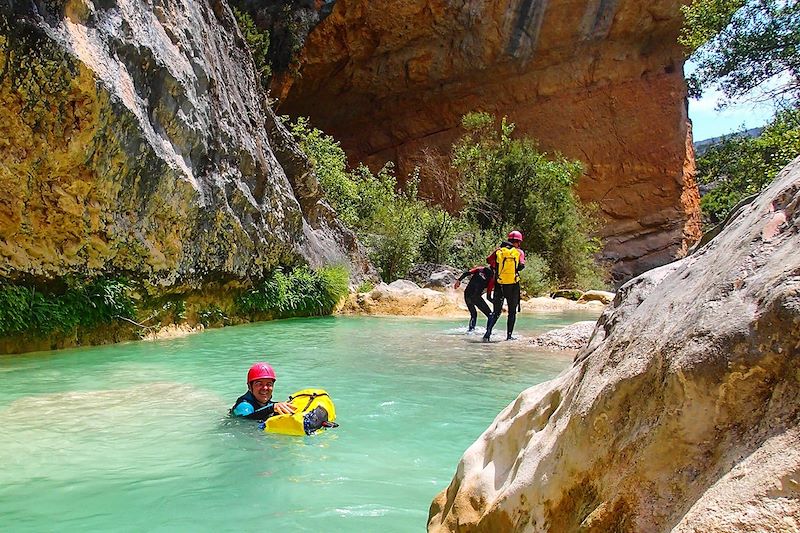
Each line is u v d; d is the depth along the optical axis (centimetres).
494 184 2423
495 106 2811
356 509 325
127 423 485
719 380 151
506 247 1055
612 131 2816
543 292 2080
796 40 1559
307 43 2438
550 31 2661
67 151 808
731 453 142
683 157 2816
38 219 820
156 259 975
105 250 895
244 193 1188
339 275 1514
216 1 1366
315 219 1667
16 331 804
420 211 2172
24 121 771
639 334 194
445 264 2086
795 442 128
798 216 166
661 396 166
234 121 1205
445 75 2716
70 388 607
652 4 2642
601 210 2820
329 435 464
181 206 1000
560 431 201
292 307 1352
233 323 1216
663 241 2805
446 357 841
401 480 371
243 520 310
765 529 119
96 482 361
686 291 190
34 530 297
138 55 900
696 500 143
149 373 693
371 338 1032
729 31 1677
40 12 770
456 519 235
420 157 2830
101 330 915
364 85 2686
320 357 823
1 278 803
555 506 188
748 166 1892
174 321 1053
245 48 1481
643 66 2805
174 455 411
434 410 545
